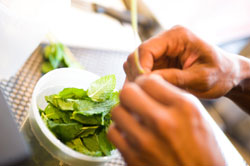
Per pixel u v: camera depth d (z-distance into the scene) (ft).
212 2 3.76
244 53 2.91
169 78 1.82
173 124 1.53
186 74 1.85
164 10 3.69
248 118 2.84
